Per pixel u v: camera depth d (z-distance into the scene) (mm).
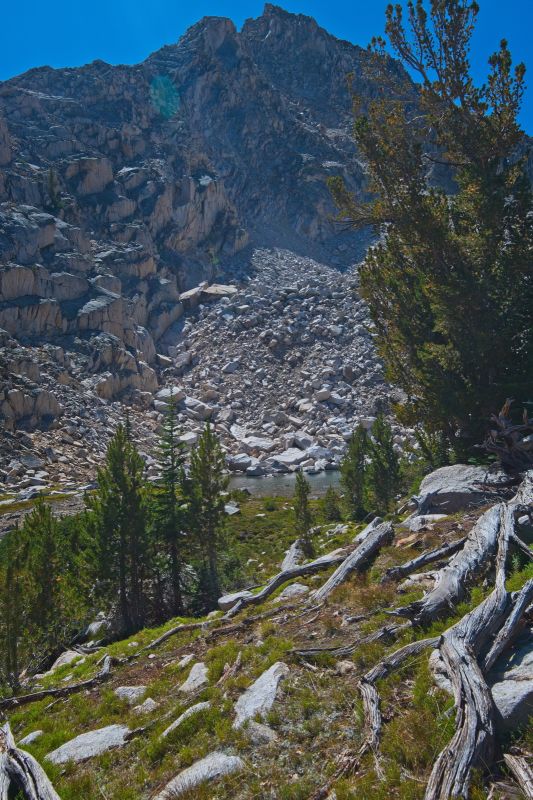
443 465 31844
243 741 8133
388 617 11164
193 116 175125
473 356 25906
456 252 27703
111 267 110938
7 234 92250
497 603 8695
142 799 7766
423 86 28391
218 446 34656
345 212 32562
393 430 83188
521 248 26672
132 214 123438
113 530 28891
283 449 86938
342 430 88625
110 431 80000
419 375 28500
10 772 8352
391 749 6898
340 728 7875
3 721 13172
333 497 49688
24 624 21406
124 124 140875
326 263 151750
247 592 19891
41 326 89125
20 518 48125
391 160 28500
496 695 7035
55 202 109250
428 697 7555
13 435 69500
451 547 13742
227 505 55250
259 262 142000
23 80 150125
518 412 24312
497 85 26719
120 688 12797
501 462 20672
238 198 164500
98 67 165000
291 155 173500
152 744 9094
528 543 12844
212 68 180250
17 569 20594
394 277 31469
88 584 29672
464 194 28297
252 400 100375
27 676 22594
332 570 16344
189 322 118375
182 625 16734
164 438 34531
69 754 9781
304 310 119812
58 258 97625
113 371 91938
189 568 32906
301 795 6730
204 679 11281
